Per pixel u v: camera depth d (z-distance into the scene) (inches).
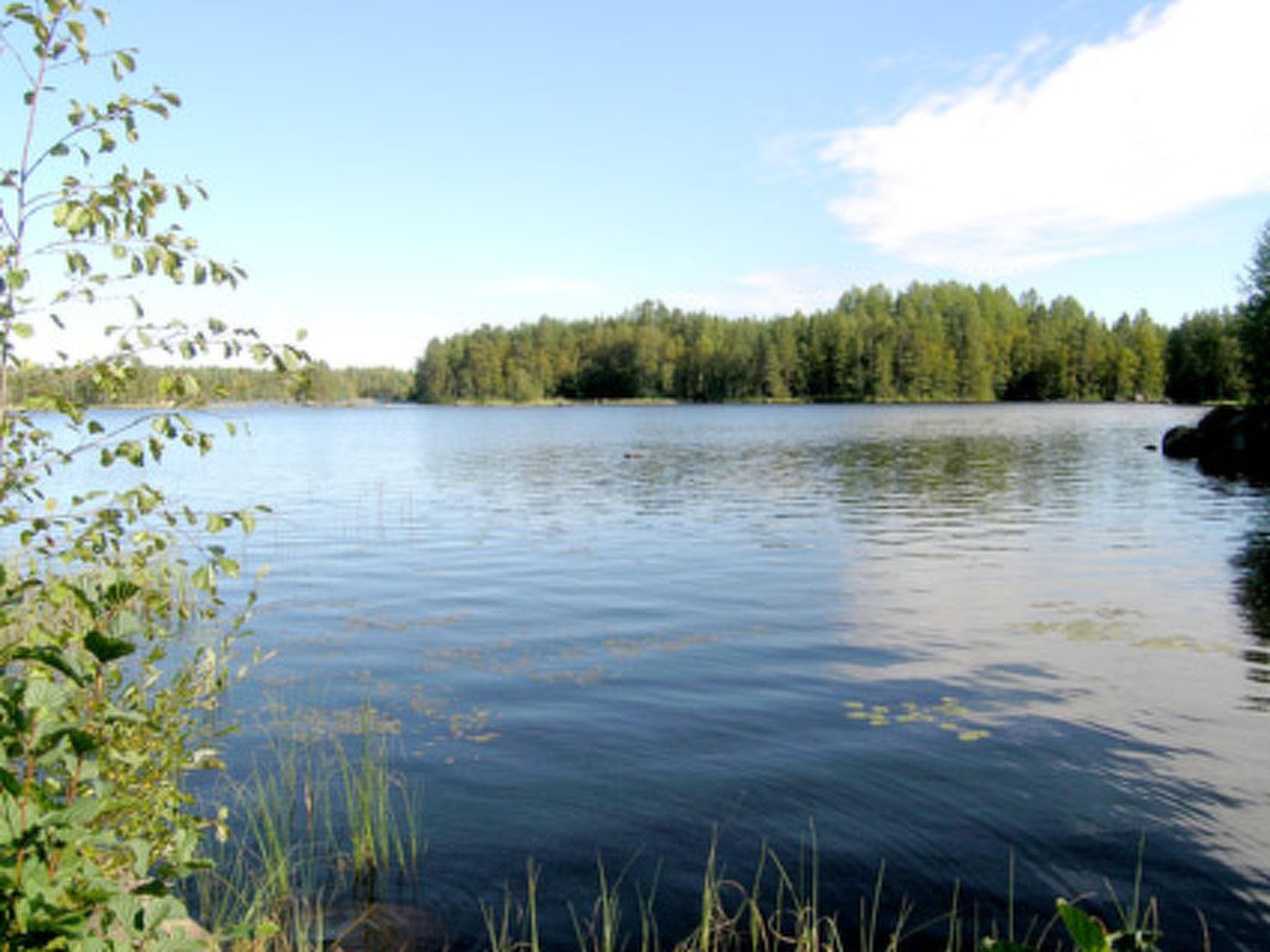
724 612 468.4
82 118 131.5
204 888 194.2
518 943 178.1
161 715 136.3
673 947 177.3
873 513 853.8
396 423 3666.3
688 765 265.7
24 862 91.3
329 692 336.5
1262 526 753.0
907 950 174.7
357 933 180.5
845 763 265.4
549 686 343.9
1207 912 185.3
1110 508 877.8
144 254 135.0
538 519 847.1
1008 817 229.6
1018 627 430.3
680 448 1833.2
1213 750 273.1
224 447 2086.6
